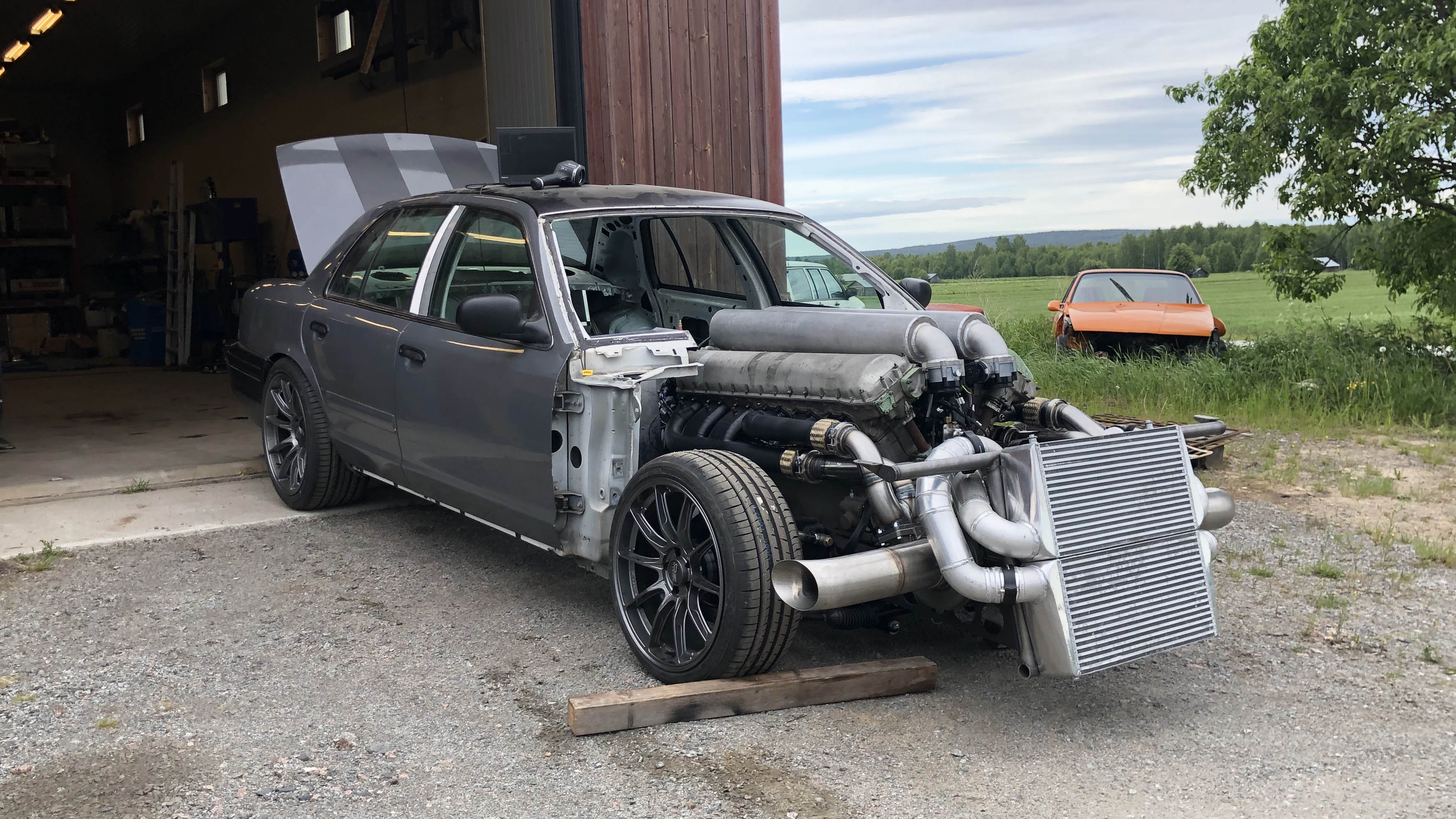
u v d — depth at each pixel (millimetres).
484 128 9320
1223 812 2576
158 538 5016
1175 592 3068
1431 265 10234
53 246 16141
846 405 3219
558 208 3990
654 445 3789
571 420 3564
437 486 4285
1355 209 10297
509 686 3365
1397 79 9531
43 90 19734
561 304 3658
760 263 4633
